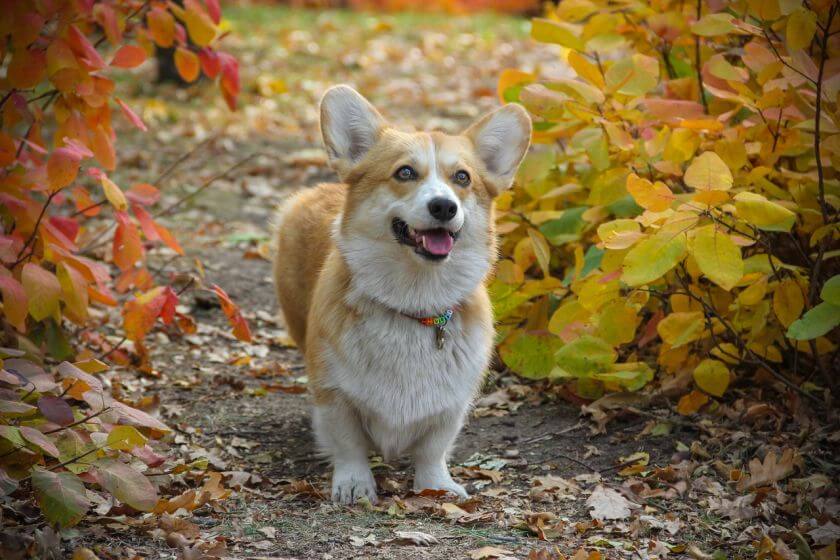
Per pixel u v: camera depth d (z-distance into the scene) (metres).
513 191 6.37
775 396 5.43
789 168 5.72
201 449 5.01
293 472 4.94
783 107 4.97
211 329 6.79
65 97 4.78
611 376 5.24
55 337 5.00
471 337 4.66
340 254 4.68
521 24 20.06
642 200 4.67
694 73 6.23
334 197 5.68
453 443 5.03
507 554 3.88
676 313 5.15
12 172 4.82
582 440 5.27
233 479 4.67
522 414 5.66
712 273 4.52
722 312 5.45
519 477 4.90
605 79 5.51
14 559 3.54
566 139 6.82
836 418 4.96
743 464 4.80
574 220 6.07
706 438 5.09
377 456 5.28
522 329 5.95
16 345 4.77
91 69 4.66
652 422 5.30
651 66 5.41
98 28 5.59
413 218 4.29
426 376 4.54
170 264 7.73
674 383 5.47
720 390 5.09
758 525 4.24
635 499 4.55
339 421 4.63
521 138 4.83
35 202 4.56
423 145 4.54
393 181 4.47
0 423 3.71
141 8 5.36
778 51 5.31
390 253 4.46
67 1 4.46
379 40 17.58
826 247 5.18
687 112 5.32
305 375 6.25
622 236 4.68
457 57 16.47
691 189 5.72
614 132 5.44
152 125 11.78
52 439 3.93
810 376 5.36
